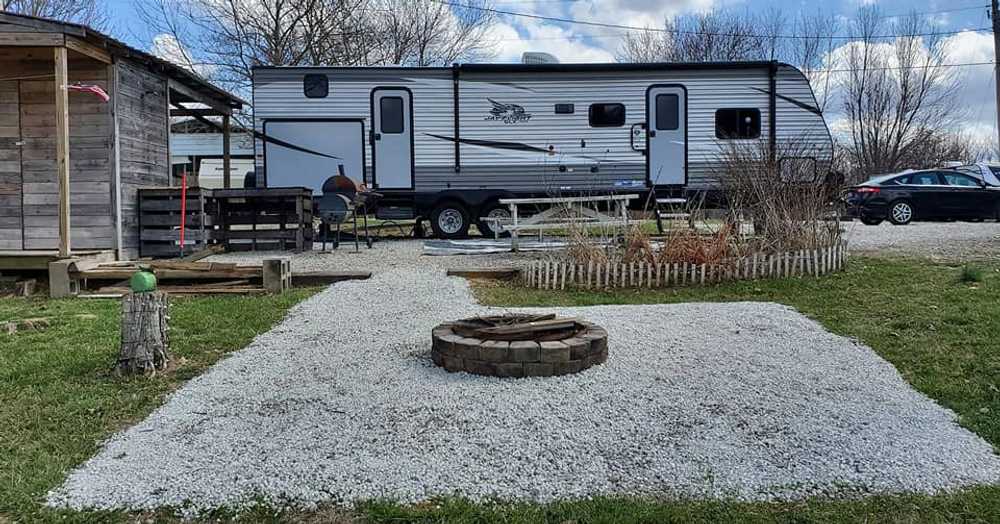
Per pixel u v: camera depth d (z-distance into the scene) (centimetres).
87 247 897
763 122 1179
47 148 898
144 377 444
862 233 1183
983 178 1544
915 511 286
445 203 1172
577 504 292
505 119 1167
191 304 667
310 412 382
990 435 351
